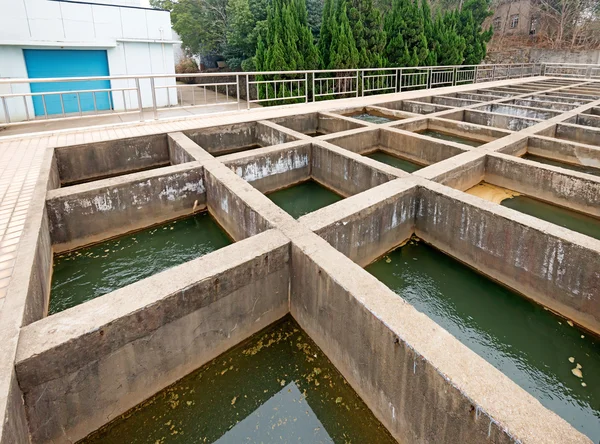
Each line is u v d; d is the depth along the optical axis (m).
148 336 2.34
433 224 4.15
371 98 9.95
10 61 9.23
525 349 3.06
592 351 2.99
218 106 12.31
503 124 7.92
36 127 8.13
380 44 12.91
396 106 9.58
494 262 3.66
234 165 5.13
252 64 14.19
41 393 2.00
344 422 2.39
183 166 4.86
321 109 8.28
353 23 12.25
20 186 4.05
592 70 17.23
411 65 13.36
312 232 3.11
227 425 2.42
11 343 1.97
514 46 23.02
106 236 4.45
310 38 11.71
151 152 6.14
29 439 1.99
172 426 2.40
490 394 1.68
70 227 4.16
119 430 2.35
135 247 4.40
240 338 2.89
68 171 5.50
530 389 2.72
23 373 1.90
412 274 3.88
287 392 2.62
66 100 10.34
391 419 2.21
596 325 3.03
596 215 4.40
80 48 10.11
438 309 3.48
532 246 3.31
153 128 6.52
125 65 10.85
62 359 2.02
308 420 2.43
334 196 5.58
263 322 3.01
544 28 22.75
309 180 6.03
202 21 17.16
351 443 2.26
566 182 4.58
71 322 2.13
